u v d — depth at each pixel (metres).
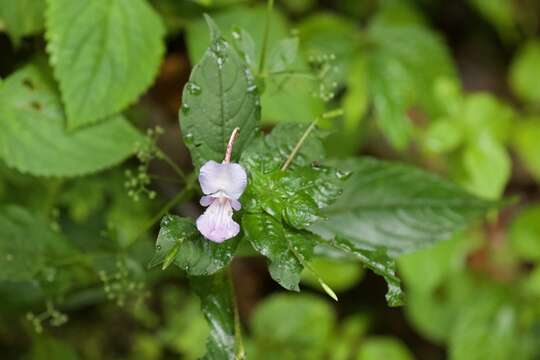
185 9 0.75
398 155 0.92
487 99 0.87
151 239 0.79
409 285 0.85
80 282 0.72
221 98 0.62
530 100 1.00
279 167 0.62
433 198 0.70
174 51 0.83
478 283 0.92
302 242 0.61
